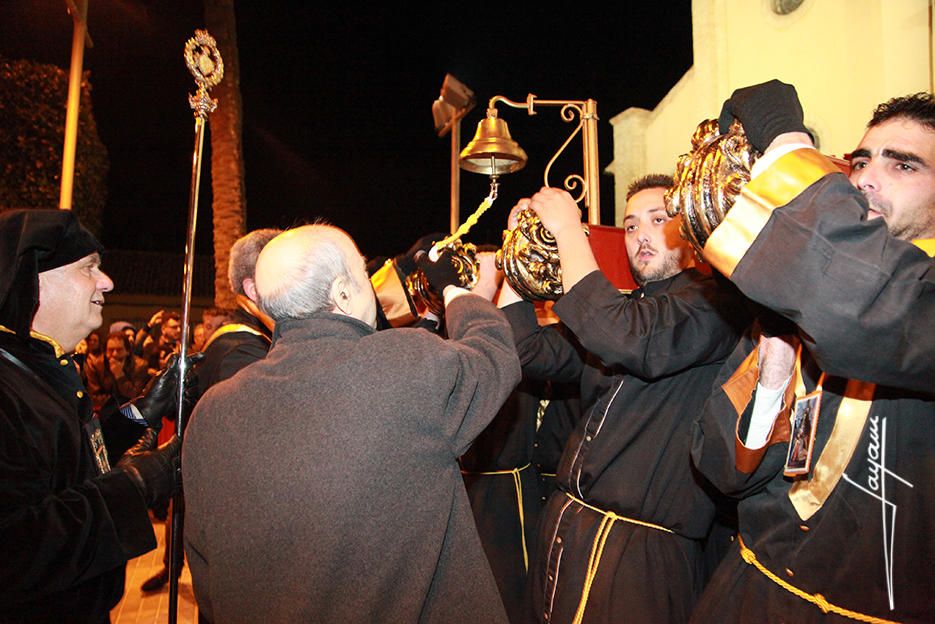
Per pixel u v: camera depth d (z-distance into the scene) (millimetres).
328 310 1621
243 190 9742
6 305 1792
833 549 1376
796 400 1468
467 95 4637
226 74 9500
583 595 2088
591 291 1923
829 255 1127
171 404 2469
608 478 2133
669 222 2385
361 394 1469
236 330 2510
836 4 6625
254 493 1443
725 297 1951
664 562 2035
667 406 2115
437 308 2254
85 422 1971
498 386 1626
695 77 8102
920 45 5898
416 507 1478
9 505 1588
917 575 1296
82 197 9555
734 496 1590
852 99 6465
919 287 1107
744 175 1276
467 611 1539
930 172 1385
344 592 1409
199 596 1588
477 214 2062
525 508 3006
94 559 1677
